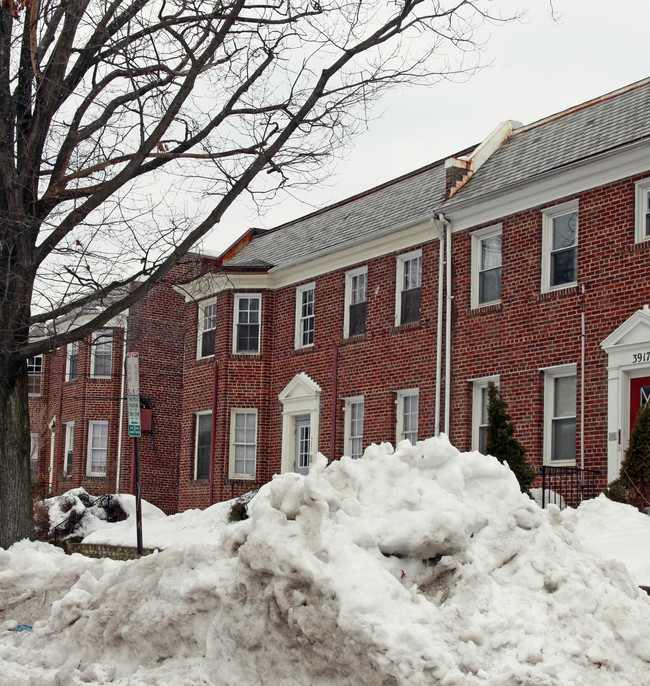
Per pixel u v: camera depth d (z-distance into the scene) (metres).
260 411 26.17
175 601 6.61
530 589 6.17
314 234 26.77
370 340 22.89
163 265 12.93
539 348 18.39
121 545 19.58
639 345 16.30
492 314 19.56
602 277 17.28
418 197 23.50
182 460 27.86
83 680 6.63
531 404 18.41
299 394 24.94
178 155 13.56
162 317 32.38
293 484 6.50
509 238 19.38
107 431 33.00
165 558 7.07
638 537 12.39
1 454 12.34
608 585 6.40
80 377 33.28
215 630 6.28
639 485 15.23
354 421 23.64
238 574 6.22
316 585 5.85
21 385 12.65
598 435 16.94
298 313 25.70
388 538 6.23
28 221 12.33
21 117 12.99
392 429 22.03
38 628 7.52
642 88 19.53
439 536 6.20
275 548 6.05
